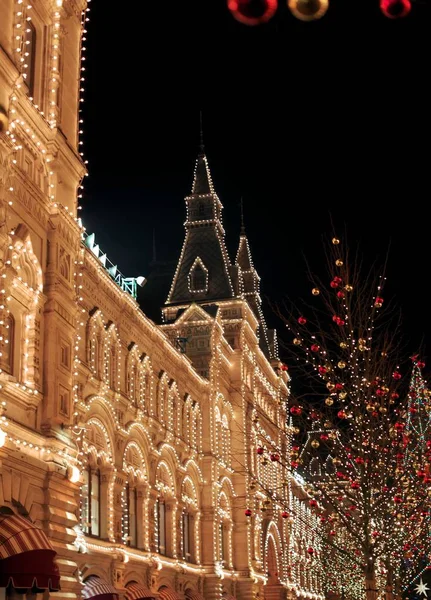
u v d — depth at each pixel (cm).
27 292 2439
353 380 2947
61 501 2498
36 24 2691
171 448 4288
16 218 2406
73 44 2991
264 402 6925
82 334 3189
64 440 2567
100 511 3291
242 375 6009
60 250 2683
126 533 3544
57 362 2583
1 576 1972
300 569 7831
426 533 3762
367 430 2970
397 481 2947
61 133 2727
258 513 6138
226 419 5712
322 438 3038
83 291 3228
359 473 3003
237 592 5491
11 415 2294
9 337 2386
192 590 4472
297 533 7612
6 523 2034
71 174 2853
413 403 3192
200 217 6412
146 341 4050
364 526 2828
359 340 2917
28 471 2323
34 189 2530
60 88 2819
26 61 2617
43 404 2494
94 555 3052
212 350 5322
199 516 4822
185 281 6225
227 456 5619
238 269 6638
